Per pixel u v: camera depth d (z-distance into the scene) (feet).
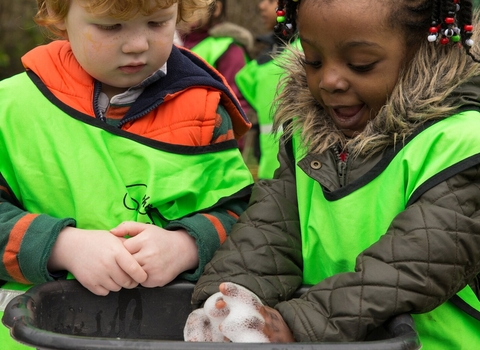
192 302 5.54
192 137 6.22
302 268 5.90
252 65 14.55
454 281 4.93
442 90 5.32
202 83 6.35
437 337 5.36
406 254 4.89
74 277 5.75
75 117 6.08
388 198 5.30
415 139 5.28
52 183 6.03
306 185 5.90
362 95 5.31
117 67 5.92
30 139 6.09
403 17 5.18
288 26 5.96
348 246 5.45
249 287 5.50
